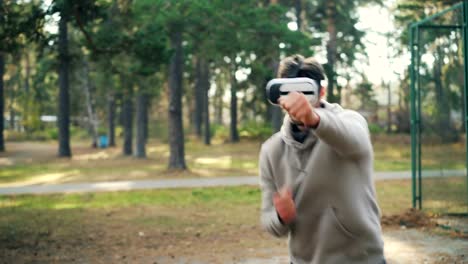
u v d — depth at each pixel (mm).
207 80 45375
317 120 2088
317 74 2416
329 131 2129
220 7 18953
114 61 15250
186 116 70312
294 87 2137
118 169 23891
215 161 28719
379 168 23109
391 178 18422
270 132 48000
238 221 10672
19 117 71500
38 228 10055
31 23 10445
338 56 38688
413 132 10719
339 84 33344
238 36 20328
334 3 37062
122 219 11016
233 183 17594
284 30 20172
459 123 9742
